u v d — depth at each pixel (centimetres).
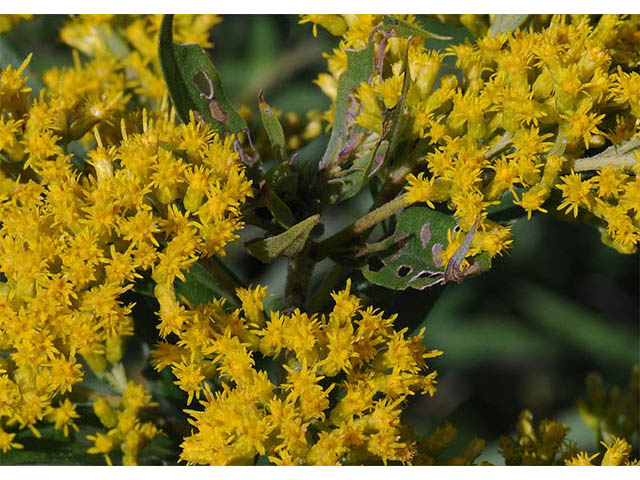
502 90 41
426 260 41
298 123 49
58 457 43
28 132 42
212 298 42
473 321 58
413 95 42
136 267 41
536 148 41
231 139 41
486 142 42
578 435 53
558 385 58
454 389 58
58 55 53
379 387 41
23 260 41
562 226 58
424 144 42
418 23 45
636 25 43
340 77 42
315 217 40
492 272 58
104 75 47
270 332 41
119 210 41
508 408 57
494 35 44
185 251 41
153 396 45
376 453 41
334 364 41
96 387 46
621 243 43
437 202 42
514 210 43
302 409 41
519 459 45
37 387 41
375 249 42
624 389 57
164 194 41
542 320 57
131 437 43
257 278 54
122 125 41
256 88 57
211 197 41
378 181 45
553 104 41
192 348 41
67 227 41
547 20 43
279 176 42
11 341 41
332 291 43
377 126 42
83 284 41
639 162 41
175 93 42
